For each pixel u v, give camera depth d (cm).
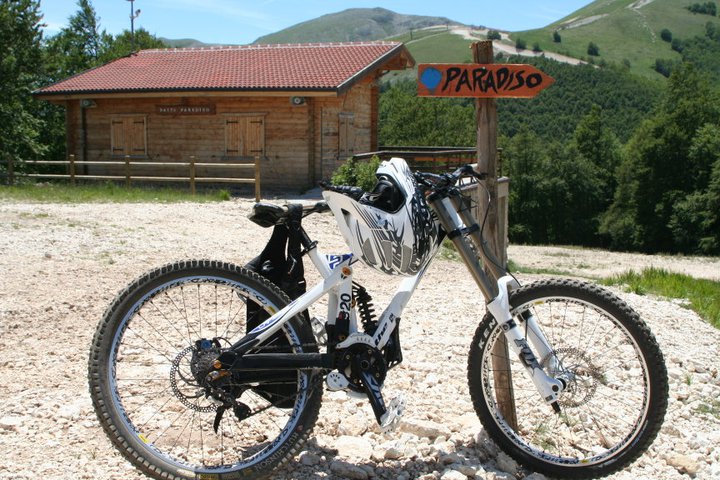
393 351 334
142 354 498
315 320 344
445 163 2403
